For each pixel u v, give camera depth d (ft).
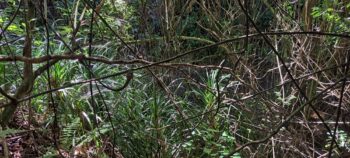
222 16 19.72
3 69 13.56
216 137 15.10
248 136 15.75
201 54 19.16
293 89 15.83
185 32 21.44
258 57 18.22
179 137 15.02
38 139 13.52
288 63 16.75
